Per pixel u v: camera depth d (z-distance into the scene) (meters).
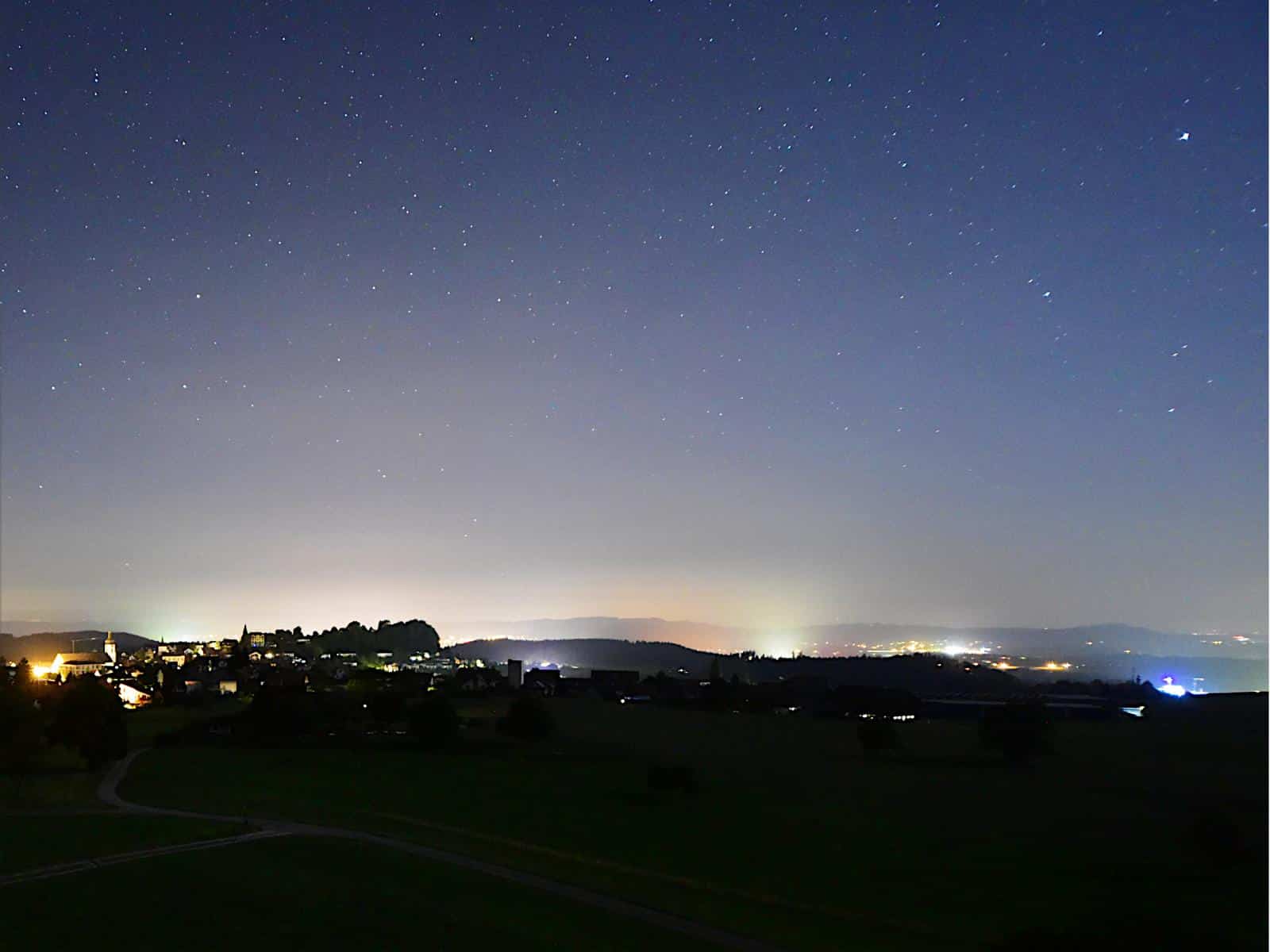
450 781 92.19
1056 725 143.12
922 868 61.66
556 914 41.88
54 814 62.75
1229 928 49.09
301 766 98.44
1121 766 106.81
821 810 80.88
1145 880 59.19
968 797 88.12
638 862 59.88
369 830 61.25
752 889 54.47
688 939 40.00
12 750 76.50
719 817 77.00
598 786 91.56
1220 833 63.94
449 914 40.34
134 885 41.34
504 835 66.06
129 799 72.81
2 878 41.97
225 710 160.00
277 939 35.75
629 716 159.75
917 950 42.66
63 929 35.06
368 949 35.38
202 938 35.22
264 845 51.84
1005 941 42.84
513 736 126.44
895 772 103.12
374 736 122.69
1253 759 111.75
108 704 90.94
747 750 122.75
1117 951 41.16
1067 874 60.41
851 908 51.06
